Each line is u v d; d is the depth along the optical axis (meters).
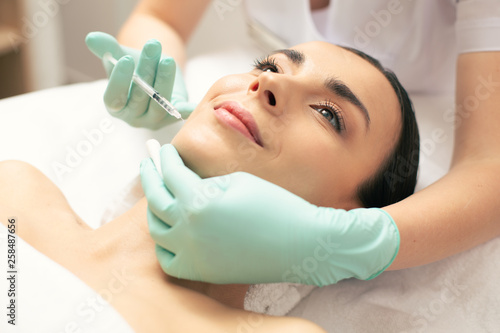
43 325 0.77
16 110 1.41
